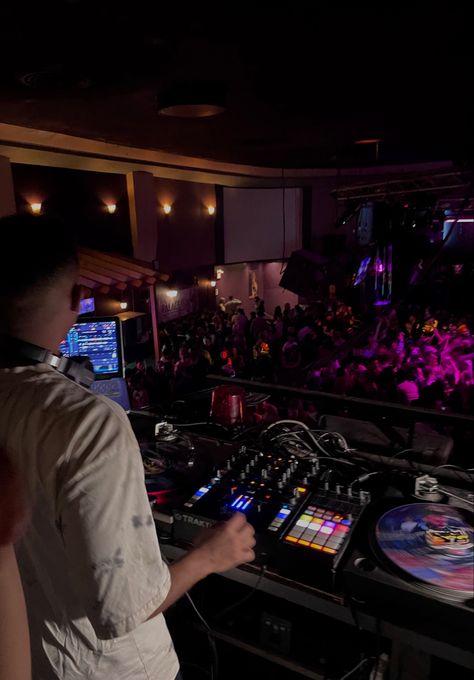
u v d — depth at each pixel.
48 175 7.55
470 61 3.12
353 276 11.01
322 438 1.44
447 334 8.02
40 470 0.65
